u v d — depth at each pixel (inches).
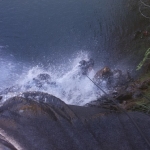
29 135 87.9
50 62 316.8
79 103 211.2
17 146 83.5
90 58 295.7
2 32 376.8
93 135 92.0
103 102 166.1
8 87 258.8
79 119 98.1
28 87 239.5
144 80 205.9
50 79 252.7
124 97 182.5
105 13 388.8
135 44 304.7
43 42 358.3
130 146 87.2
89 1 423.2
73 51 329.4
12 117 95.1
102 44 330.6
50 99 106.8
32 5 426.9
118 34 339.9
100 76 230.7
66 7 417.7
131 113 103.5
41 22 394.6
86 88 229.0
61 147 85.5
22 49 349.1
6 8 423.5
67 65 303.3
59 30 372.2
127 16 366.3
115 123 97.3
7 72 305.4
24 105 101.7
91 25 374.0
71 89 232.5
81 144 87.3
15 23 394.6
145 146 87.0
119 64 276.5
